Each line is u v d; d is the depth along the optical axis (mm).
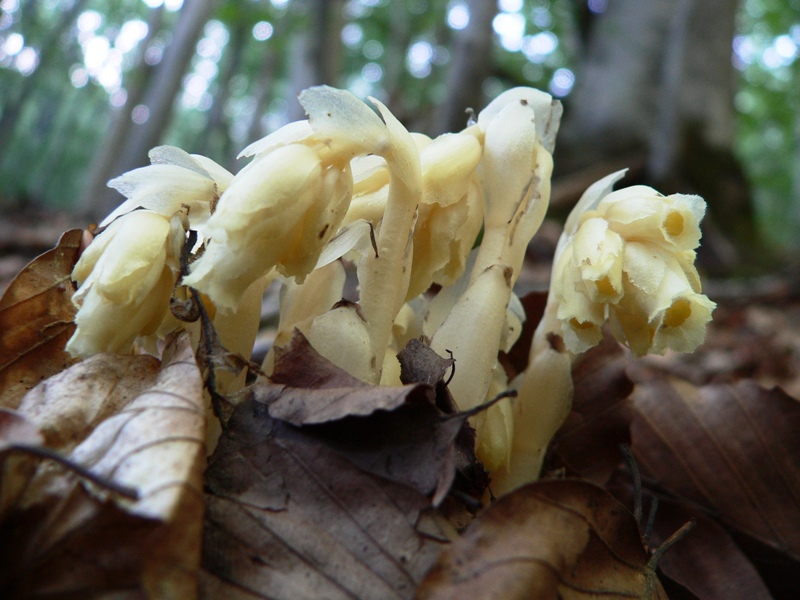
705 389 145
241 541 74
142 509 61
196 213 97
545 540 74
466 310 105
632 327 101
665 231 97
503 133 110
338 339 96
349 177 93
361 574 73
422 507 77
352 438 82
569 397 113
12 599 61
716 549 122
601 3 886
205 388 94
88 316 88
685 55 779
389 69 1472
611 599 78
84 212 1102
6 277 428
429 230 109
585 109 792
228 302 84
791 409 136
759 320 469
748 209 752
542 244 589
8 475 65
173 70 945
